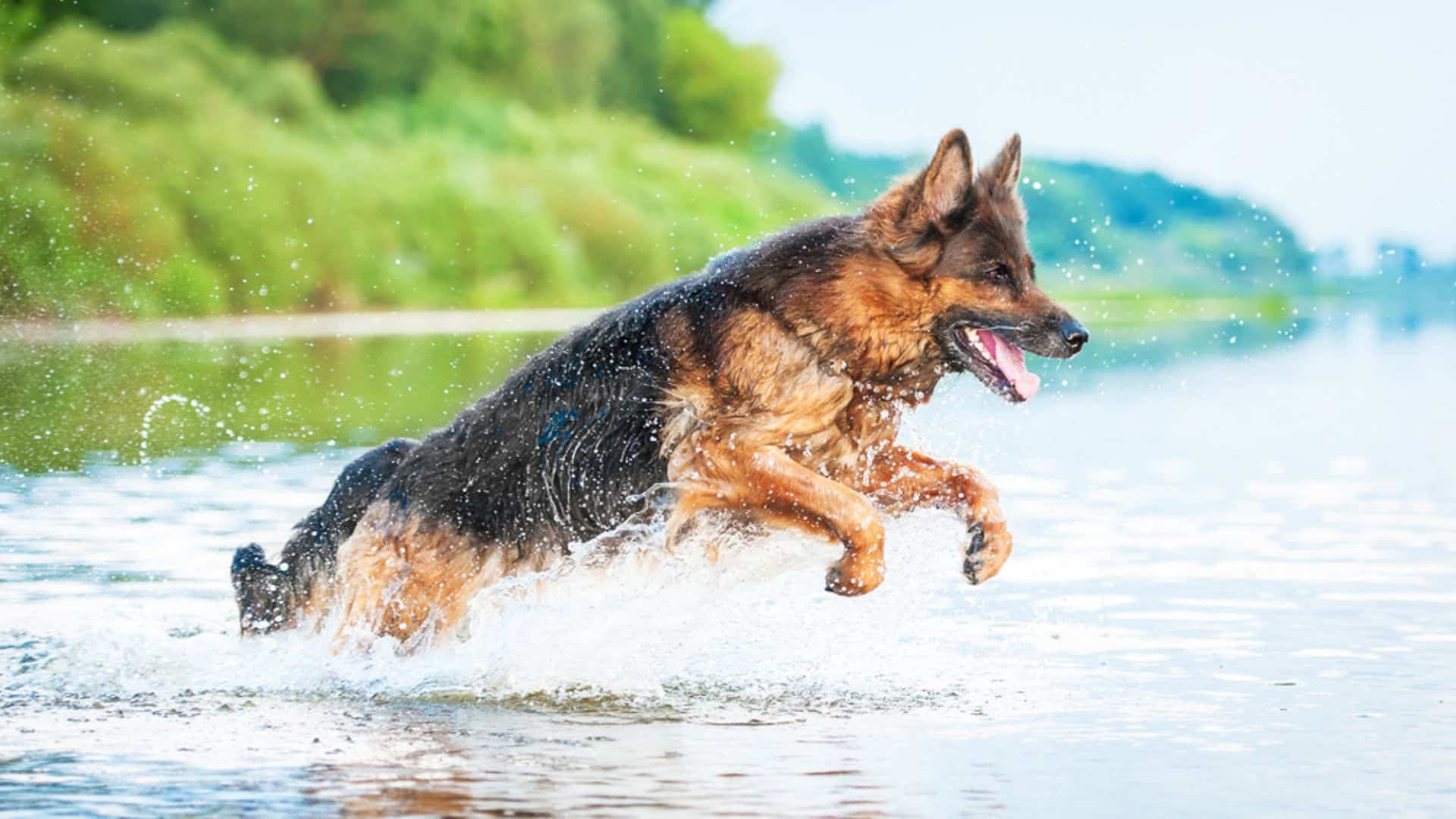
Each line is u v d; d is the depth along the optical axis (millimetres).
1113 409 19953
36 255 29688
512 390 7676
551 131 50250
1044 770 5633
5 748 5930
